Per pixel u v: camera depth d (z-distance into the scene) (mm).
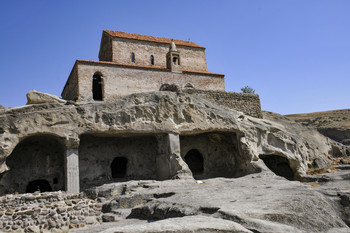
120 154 23094
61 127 18047
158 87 32375
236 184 14070
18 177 19734
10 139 16547
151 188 16141
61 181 21172
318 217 7609
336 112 69062
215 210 8000
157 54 37031
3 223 10992
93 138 22328
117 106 20312
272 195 9586
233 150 25172
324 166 29359
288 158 25297
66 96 34500
